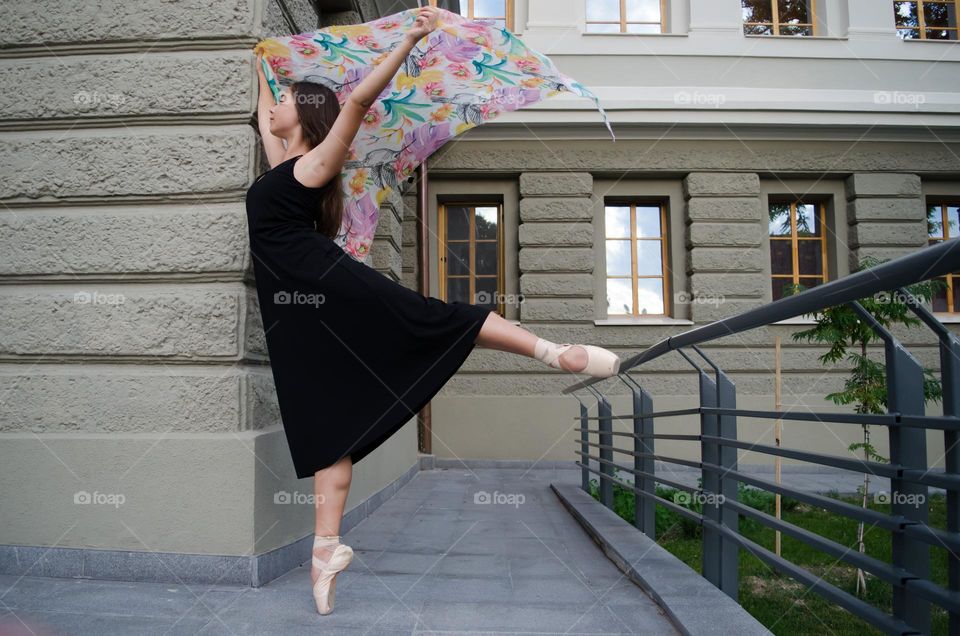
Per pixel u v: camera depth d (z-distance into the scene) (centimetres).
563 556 320
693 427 835
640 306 882
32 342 282
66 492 268
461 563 301
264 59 266
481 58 243
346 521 385
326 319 208
